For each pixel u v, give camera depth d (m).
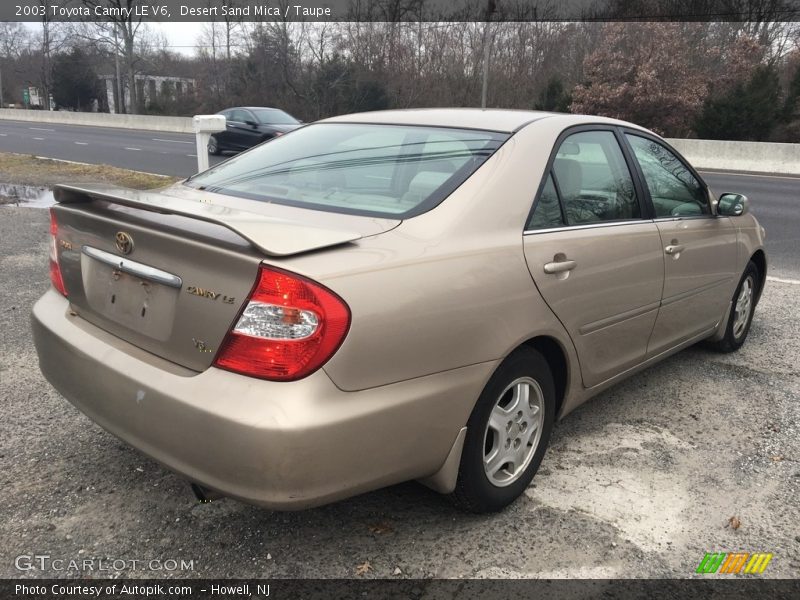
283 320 2.07
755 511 2.96
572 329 3.00
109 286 2.61
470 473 2.64
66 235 2.86
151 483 2.98
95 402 2.52
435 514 2.85
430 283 2.35
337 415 2.11
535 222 2.88
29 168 15.44
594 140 3.41
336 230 2.40
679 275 3.81
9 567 2.45
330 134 3.47
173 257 2.31
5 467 3.06
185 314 2.27
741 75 34.75
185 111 48.72
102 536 2.63
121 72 57.81
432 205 2.65
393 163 2.98
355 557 2.57
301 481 2.09
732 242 4.44
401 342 2.25
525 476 2.95
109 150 21.97
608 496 3.03
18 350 4.41
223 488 2.13
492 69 39.53
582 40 39.38
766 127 26.31
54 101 68.38
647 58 33.06
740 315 4.90
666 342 3.91
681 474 3.25
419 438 2.37
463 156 2.91
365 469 2.24
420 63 40.41
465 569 2.52
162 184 13.20
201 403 2.13
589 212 3.23
